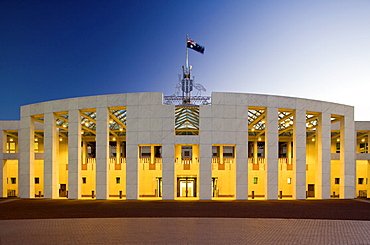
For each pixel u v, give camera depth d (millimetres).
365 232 13219
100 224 14695
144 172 35188
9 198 28562
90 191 36000
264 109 28391
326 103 28922
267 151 26906
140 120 26562
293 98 27766
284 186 36531
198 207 20625
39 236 12414
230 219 16031
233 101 26688
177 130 41938
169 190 25812
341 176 30125
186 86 29141
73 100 27844
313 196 39156
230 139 26312
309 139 40438
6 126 33656
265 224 14773
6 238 12102
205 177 25875
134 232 13016
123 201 24469
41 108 29094
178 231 13211
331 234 12836
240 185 26078
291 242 11594
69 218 16297
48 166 28203
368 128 33312
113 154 44438
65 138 39469
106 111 27062
